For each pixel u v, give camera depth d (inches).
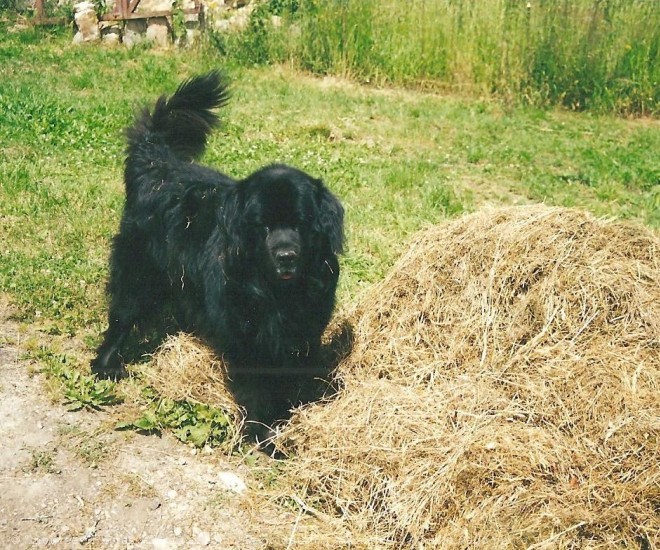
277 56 328.2
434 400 113.1
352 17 318.0
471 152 227.6
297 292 114.7
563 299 118.9
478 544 99.1
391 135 240.7
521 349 116.9
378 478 105.8
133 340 131.2
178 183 124.0
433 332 124.0
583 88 301.7
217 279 115.2
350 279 147.2
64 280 143.2
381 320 128.0
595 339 116.6
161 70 296.7
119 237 128.6
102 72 291.6
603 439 106.6
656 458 104.0
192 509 105.8
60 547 100.1
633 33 306.5
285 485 110.0
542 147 239.6
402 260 131.9
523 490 101.7
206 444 115.1
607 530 100.5
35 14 370.6
